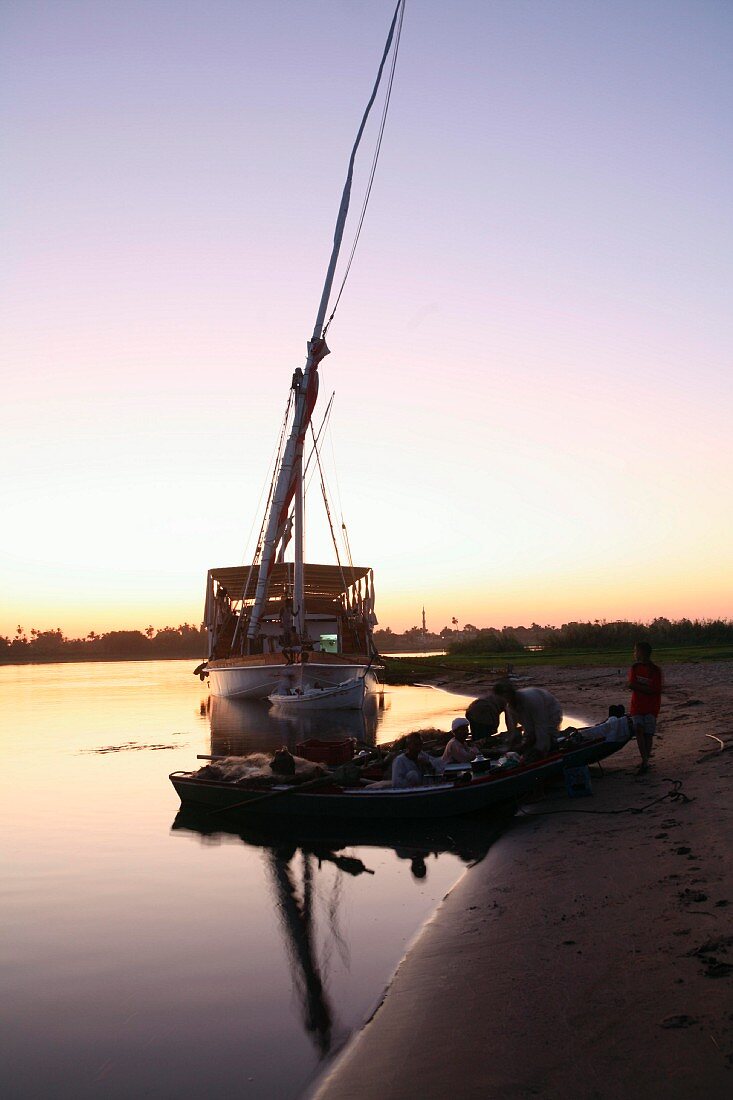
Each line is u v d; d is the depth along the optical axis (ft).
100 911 26.76
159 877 30.83
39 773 56.65
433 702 115.96
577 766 38.09
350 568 146.41
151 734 81.71
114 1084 15.78
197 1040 17.52
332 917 25.59
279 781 40.60
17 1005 19.58
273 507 120.06
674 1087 12.98
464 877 29.12
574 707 77.87
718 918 19.58
